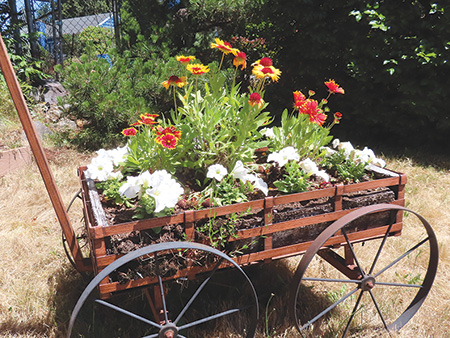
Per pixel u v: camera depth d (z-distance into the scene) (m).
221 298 2.56
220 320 2.34
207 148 2.33
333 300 2.51
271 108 6.52
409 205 3.81
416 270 2.92
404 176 2.25
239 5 6.78
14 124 5.20
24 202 3.74
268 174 2.40
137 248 1.79
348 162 2.45
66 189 4.02
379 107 5.47
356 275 2.28
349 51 5.35
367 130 5.94
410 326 2.37
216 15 6.93
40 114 5.99
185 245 1.71
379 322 2.38
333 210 2.15
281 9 5.61
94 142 5.35
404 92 5.07
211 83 2.35
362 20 5.10
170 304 2.45
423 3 5.15
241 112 2.28
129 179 1.93
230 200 2.04
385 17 4.89
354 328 2.33
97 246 1.71
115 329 2.29
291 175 2.20
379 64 5.27
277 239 2.07
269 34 6.11
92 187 2.21
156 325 1.82
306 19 5.32
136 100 5.23
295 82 6.31
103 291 1.75
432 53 4.70
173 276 1.87
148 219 1.77
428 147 5.61
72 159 4.87
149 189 1.84
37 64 6.64
